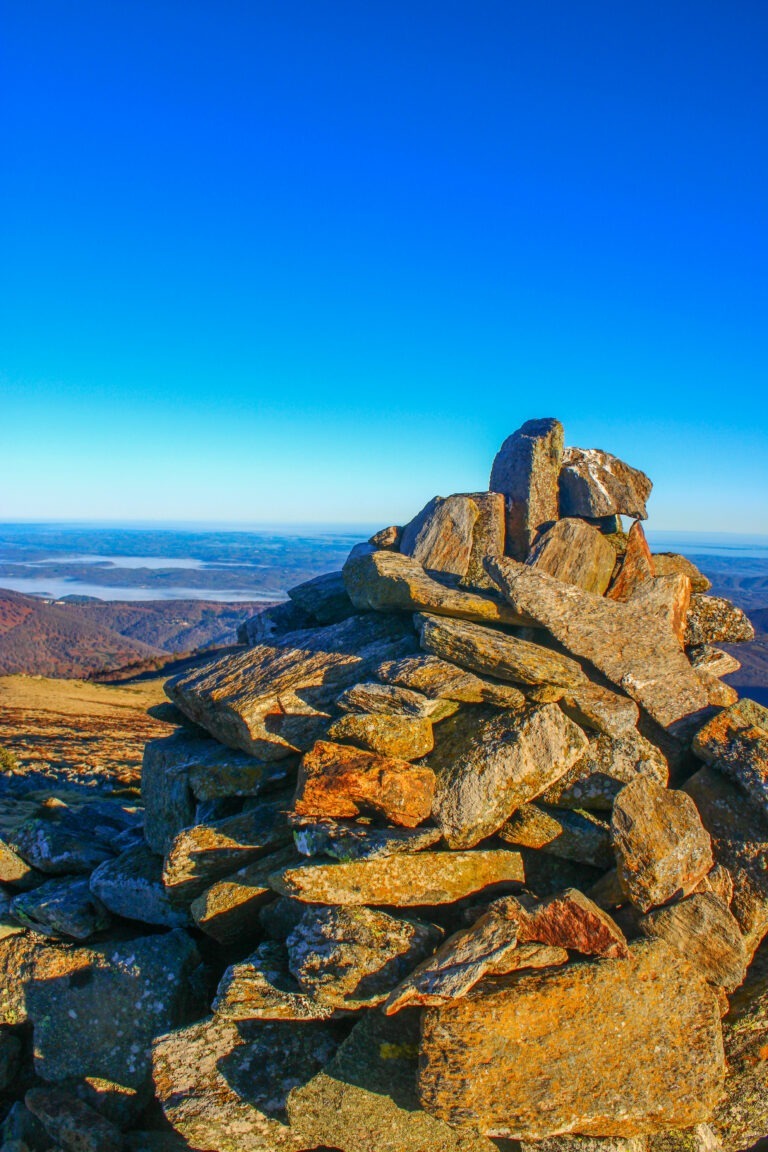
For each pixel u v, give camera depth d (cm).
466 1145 133
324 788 150
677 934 141
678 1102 130
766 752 158
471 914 145
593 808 158
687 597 193
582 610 175
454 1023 128
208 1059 139
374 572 185
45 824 187
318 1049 139
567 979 133
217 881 159
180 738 192
